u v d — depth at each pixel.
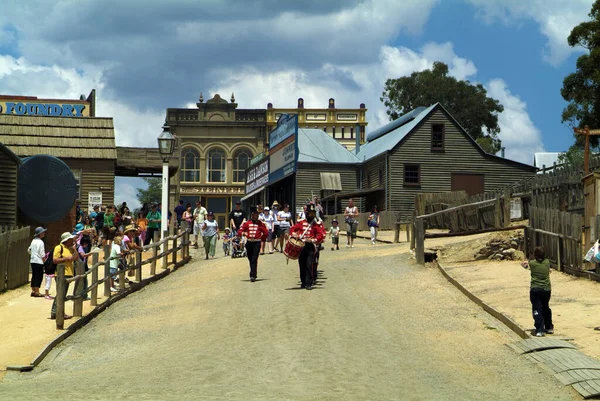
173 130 77.88
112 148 39.44
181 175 77.75
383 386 11.16
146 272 26.73
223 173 78.12
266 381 11.46
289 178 50.47
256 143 78.25
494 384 11.52
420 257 25.67
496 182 52.62
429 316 17.45
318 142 57.91
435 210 37.94
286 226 31.48
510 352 13.79
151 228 33.00
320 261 28.00
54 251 19.08
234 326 16.89
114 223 32.62
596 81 46.75
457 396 10.59
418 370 12.41
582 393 10.71
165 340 16.23
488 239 25.44
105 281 21.64
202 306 19.94
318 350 13.88
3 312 20.17
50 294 23.42
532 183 28.39
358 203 56.62
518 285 20.30
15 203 30.89
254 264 23.45
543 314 14.59
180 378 11.95
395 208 51.28
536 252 14.59
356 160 57.62
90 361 14.80
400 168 51.62
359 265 26.39
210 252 31.92
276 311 18.30
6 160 30.78
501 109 83.19
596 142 51.06
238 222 32.12
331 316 17.42
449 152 52.22
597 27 48.16
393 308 18.56
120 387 11.35
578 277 20.64
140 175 44.56
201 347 14.81
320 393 10.54
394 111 84.00
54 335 17.06
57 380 12.67
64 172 32.12
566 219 21.47
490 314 17.45
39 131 39.28
